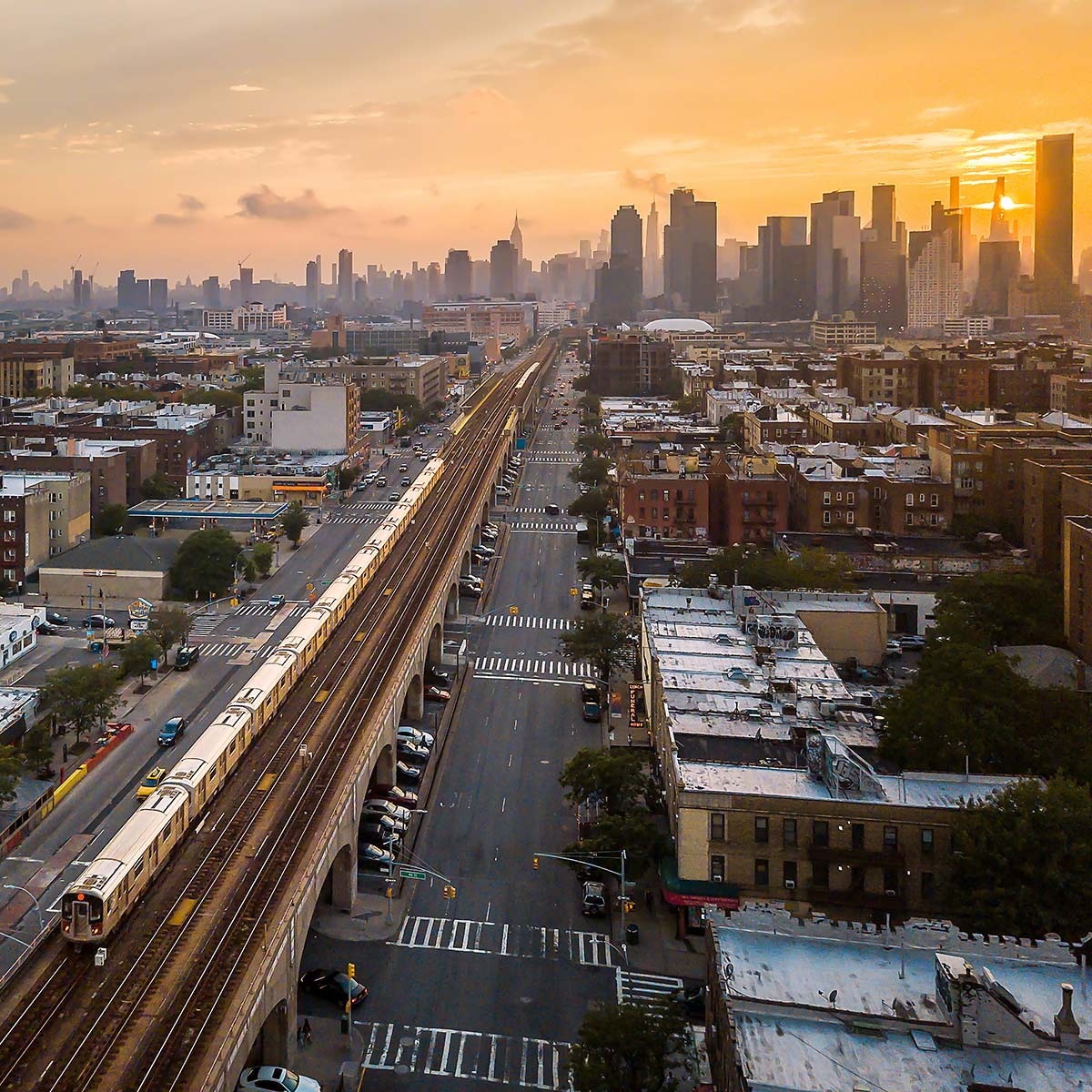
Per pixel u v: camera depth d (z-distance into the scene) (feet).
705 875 349.41
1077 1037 215.72
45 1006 277.03
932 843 337.31
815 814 342.85
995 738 391.04
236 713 434.30
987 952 249.75
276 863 346.95
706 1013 269.23
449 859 411.75
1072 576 567.59
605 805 408.87
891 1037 218.59
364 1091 288.30
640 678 566.77
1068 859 305.53
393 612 652.48
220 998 277.64
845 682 533.14
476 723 545.85
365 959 347.97
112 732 511.40
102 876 307.37
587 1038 264.31
